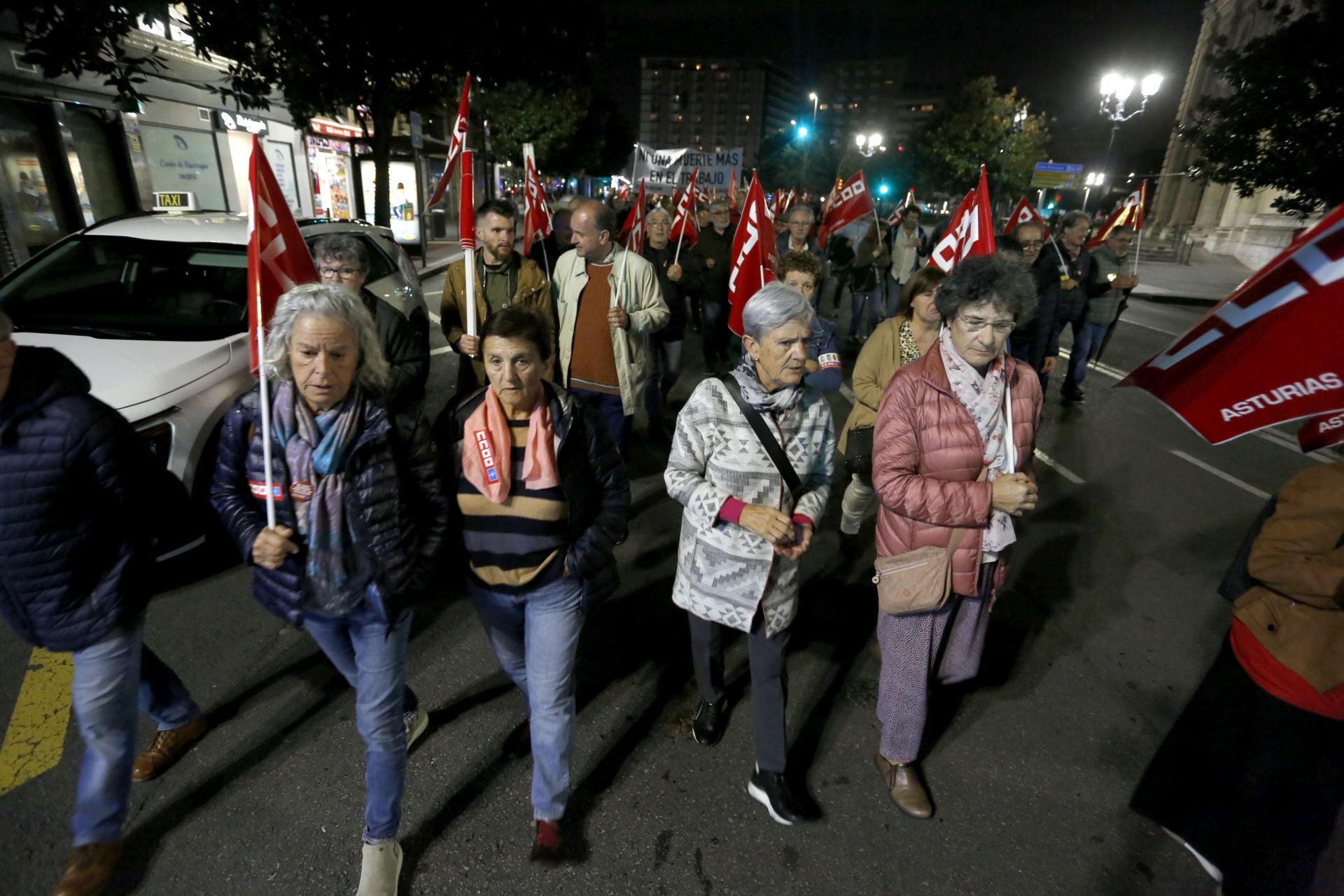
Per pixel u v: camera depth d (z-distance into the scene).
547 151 33.22
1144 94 18.75
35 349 1.84
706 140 179.88
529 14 11.43
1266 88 11.54
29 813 2.42
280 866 2.28
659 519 4.81
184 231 4.85
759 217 4.13
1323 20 11.06
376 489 1.93
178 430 3.52
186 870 2.25
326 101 11.47
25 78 10.15
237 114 15.24
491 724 2.91
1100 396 8.59
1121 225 7.53
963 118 42.81
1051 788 2.72
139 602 2.05
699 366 8.70
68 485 1.85
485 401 2.04
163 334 4.00
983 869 2.37
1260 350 1.70
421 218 17.70
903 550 2.39
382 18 10.45
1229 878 2.04
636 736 2.89
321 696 3.01
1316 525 1.75
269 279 2.26
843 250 10.60
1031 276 2.15
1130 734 3.02
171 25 12.91
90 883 2.11
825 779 2.71
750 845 2.42
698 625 2.60
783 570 2.35
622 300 4.24
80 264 4.52
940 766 2.80
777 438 2.24
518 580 2.11
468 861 2.32
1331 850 1.86
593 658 3.38
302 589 1.96
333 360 1.81
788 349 2.11
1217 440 1.83
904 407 2.28
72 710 2.90
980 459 2.25
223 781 2.57
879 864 2.37
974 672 2.65
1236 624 2.02
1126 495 5.59
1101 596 4.09
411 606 2.05
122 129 12.04
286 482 1.90
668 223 6.38
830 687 3.24
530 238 5.49
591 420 2.15
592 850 2.37
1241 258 31.58
